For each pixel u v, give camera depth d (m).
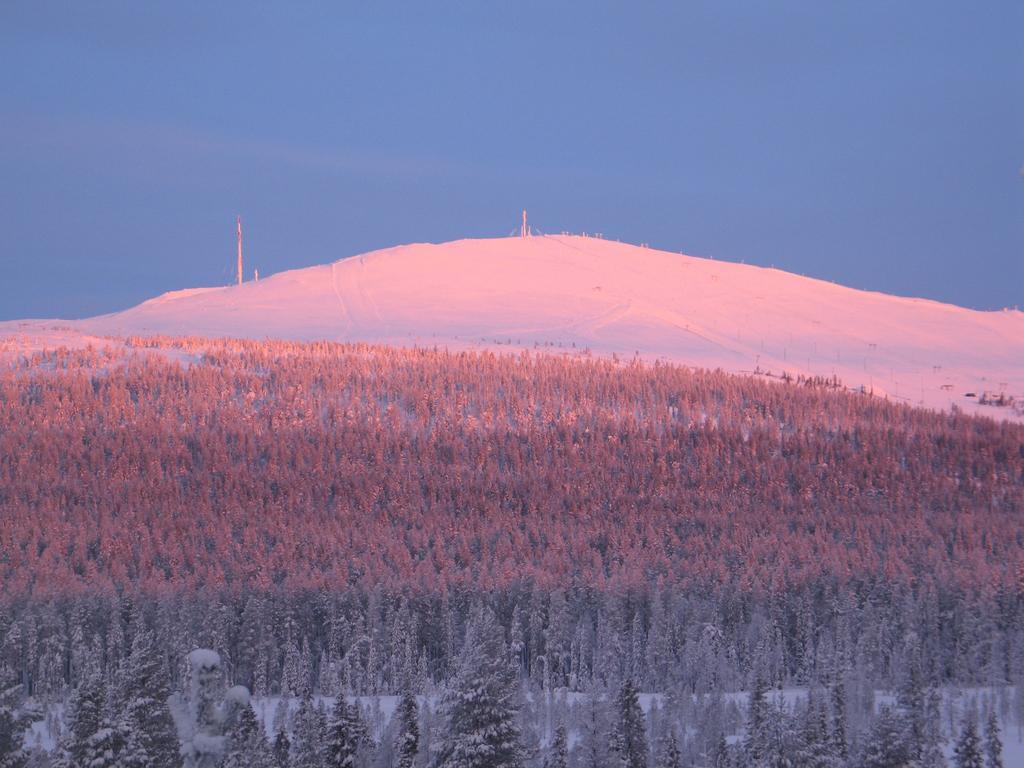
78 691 183.25
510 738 189.88
